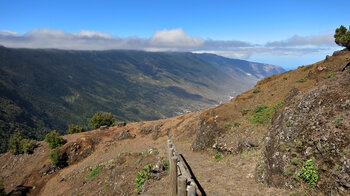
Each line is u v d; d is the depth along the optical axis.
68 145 45.91
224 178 15.32
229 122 26.70
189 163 21.47
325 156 10.51
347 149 9.69
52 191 35.31
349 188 8.66
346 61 24.08
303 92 19.20
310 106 14.16
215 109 31.73
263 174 13.48
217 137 25.47
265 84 35.44
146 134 50.44
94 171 33.59
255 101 29.22
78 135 52.94
